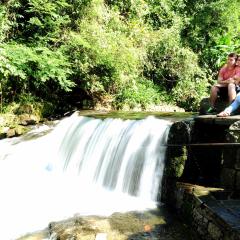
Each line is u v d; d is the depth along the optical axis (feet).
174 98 41.63
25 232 15.23
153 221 15.52
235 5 47.85
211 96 20.93
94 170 22.08
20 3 32.14
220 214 12.53
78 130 25.79
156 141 19.77
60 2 31.35
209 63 47.44
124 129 22.52
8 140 26.96
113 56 33.30
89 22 34.30
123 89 36.45
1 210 17.47
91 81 33.71
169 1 47.24
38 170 23.58
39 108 30.83
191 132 17.42
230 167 15.53
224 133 18.02
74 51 32.63
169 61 41.83
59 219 16.22
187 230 14.55
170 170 17.53
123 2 41.70
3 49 27.22
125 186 19.93
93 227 14.67
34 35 31.65
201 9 48.49
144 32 40.65
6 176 22.11
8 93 30.27
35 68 29.63
